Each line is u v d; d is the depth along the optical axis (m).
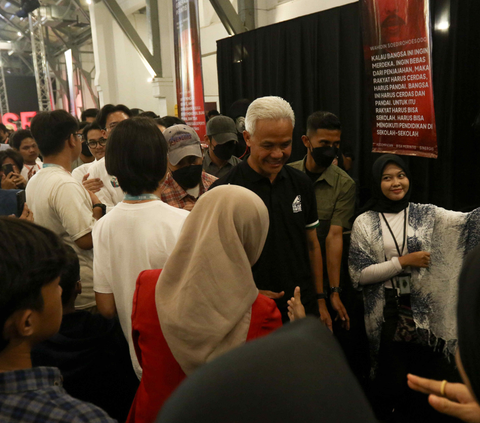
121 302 1.34
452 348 1.89
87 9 13.52
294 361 0.26
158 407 0.99
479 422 0.72
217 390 0.24
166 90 9.32
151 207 1.31
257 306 0.97
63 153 1.85
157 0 9.02
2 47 17.75
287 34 4.55
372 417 0.26
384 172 2.00
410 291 1.95
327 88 4.23
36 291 0.69
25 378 0.66
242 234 0.98
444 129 3.14
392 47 2.93
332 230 2.23
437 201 3.26
